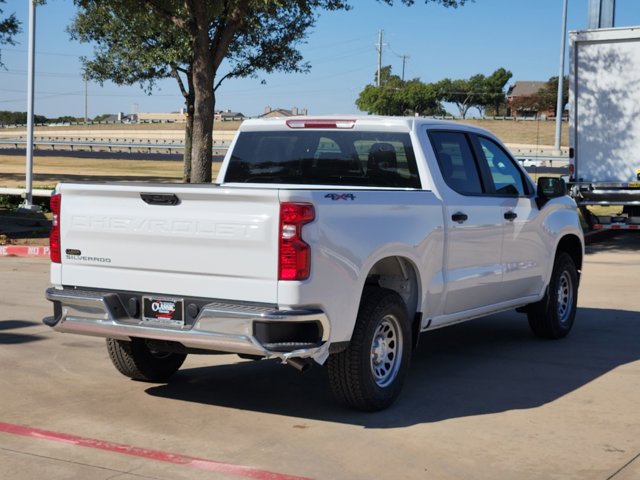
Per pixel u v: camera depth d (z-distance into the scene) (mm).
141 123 164250
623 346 8367
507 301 7812
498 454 5191
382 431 5621
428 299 6574
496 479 4777
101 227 5859
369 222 5820
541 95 144375
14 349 7922
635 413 6070
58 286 6121
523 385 6836
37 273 13070
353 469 4906
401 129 6863
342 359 5797
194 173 17812
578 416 5992
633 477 4824
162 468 4902
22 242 16766
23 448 5234
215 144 96000
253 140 7453
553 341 8609
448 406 6223
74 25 28000
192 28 17406
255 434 5543
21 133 146750
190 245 5531
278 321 5207
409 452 5211
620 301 10969
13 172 45562
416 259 6328
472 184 7309
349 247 5594
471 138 7461
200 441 5391
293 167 7289
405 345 6211
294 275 5246
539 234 8148
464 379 7023
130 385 6762
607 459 5117
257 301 5355
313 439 5445
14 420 5805
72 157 69625
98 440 5398
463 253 6977
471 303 7230
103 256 5883
